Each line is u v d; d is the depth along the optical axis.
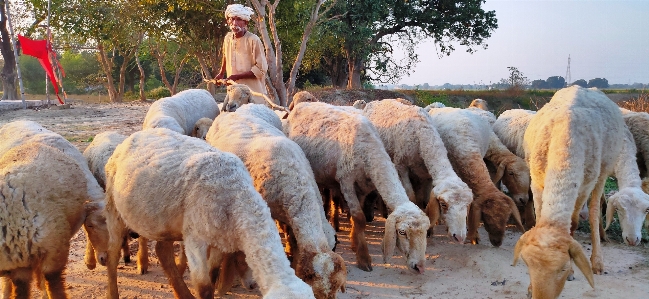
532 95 30.30
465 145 6.91
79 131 15.21
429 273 5.86
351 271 5.90
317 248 4.58
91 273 5.70
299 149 5.59
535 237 4.61
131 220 4.49
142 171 4.42
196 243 4.20
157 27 23.89
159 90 45.50
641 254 6.41
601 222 6.89
